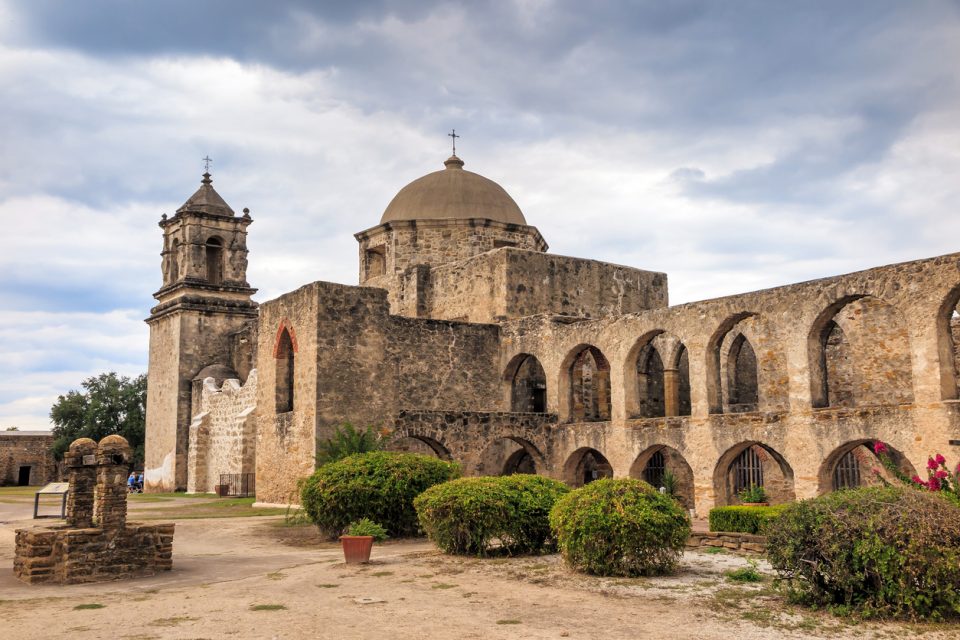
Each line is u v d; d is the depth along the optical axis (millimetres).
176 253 47375
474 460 29172
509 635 10477
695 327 26484
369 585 13977
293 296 29266
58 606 12305
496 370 32625
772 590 13086
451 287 35781
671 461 31703
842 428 22656
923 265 21312
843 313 28000
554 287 34531
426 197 38875
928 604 11156
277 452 29422
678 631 10672
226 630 10719
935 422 20734
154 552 15430
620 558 14562
